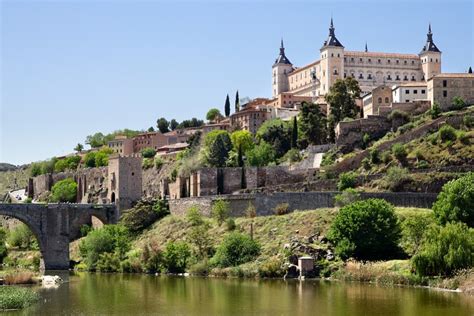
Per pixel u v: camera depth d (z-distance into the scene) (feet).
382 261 526.16
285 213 645.92
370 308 398.62
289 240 580.30
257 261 570.46
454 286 457.27
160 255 628.28
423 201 627.05
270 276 545.85
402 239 545.85
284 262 552.82
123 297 463.01
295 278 537.24
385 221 532.73
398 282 486.79
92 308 420.36
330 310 396.57
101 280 569.23
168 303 434.30
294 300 432.25
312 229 586.45
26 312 408.05
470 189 524.52
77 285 533.55
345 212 548.31
